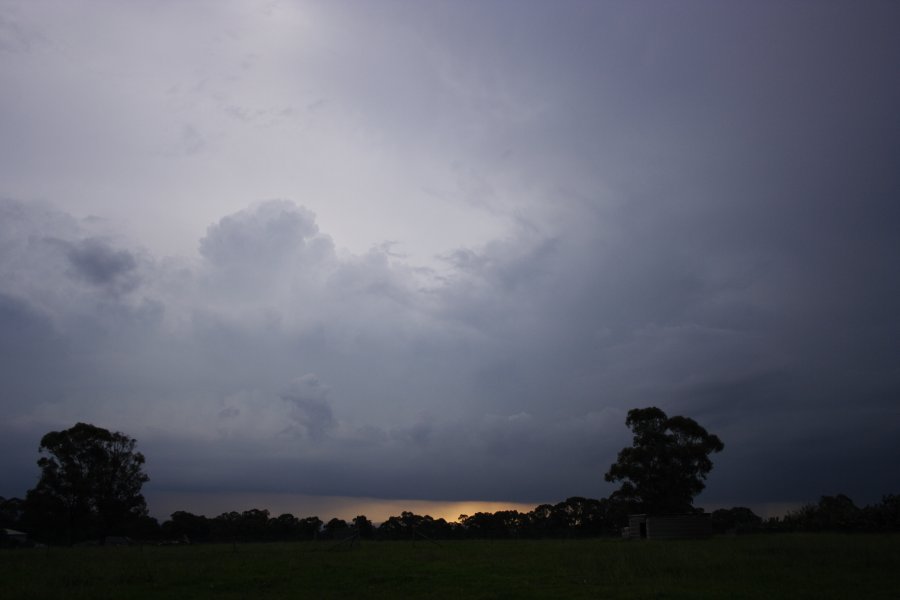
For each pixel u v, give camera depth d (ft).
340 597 66.85
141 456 296.10
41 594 68.49
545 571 87.56
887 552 107.55
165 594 69.10
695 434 262.26
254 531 344.08
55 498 278.46
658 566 90.43
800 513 261.85
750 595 63.77
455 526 359.66
